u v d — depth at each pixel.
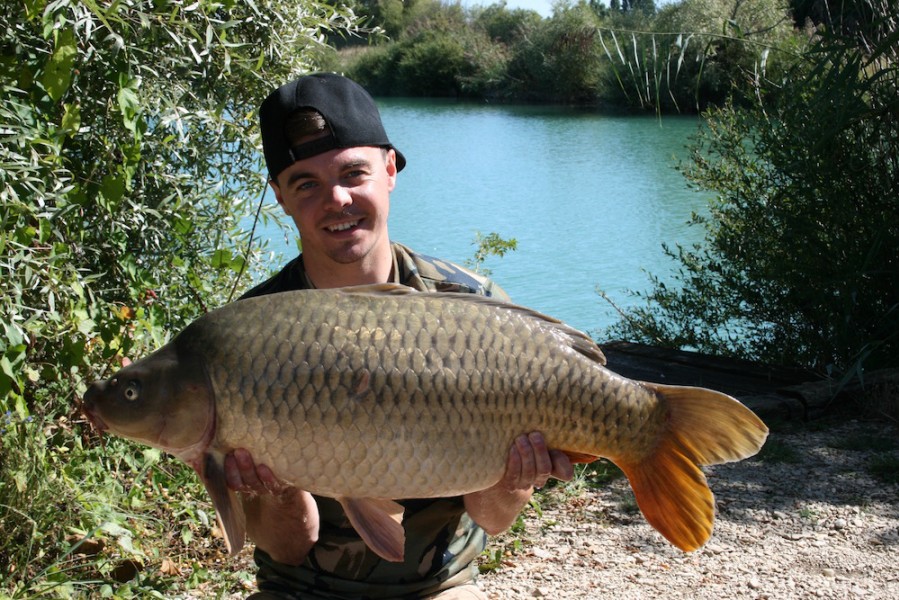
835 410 6.11
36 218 3.63
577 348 2.10
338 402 1.95
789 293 7.15
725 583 3.96
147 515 4.17
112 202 3.96
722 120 8.09
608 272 11.25
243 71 4.87
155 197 4.62
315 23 5.20
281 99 2.35
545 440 2.05
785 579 3.98
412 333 1.98
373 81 49.88
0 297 3.38
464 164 20.92
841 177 6.74
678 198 16.03
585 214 14.81
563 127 28.56
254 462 1.98
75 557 3.77
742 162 7.77
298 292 2.02
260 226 12.26
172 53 4.51
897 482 4.93
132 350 4.44
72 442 4.19
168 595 3.69
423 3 51.72
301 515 2.24
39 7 3.64
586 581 4.00
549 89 40.88
